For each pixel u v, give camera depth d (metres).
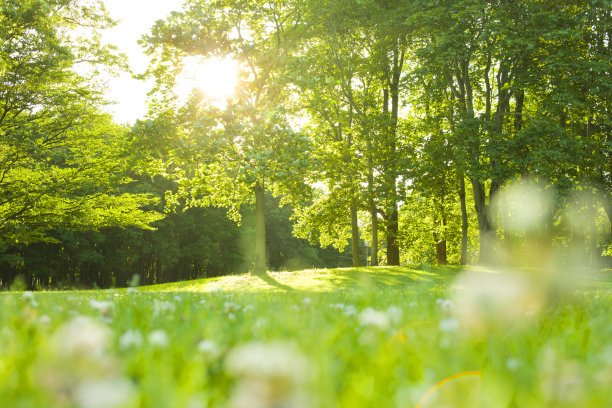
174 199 24.75
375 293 6.10
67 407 0.94
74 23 23.28
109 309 3.09
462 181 28.70
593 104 20.92
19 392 1.10
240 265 58.19
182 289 19.16
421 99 22.95
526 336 2.22
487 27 19.78
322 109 26.42
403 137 25.53
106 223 25.44
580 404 1.11
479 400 1.11
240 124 19.30
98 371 1.02
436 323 2.62
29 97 21.17
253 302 4.42
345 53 26.20
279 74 22.33
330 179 25.98
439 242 36.53
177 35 21.20
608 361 1.60
